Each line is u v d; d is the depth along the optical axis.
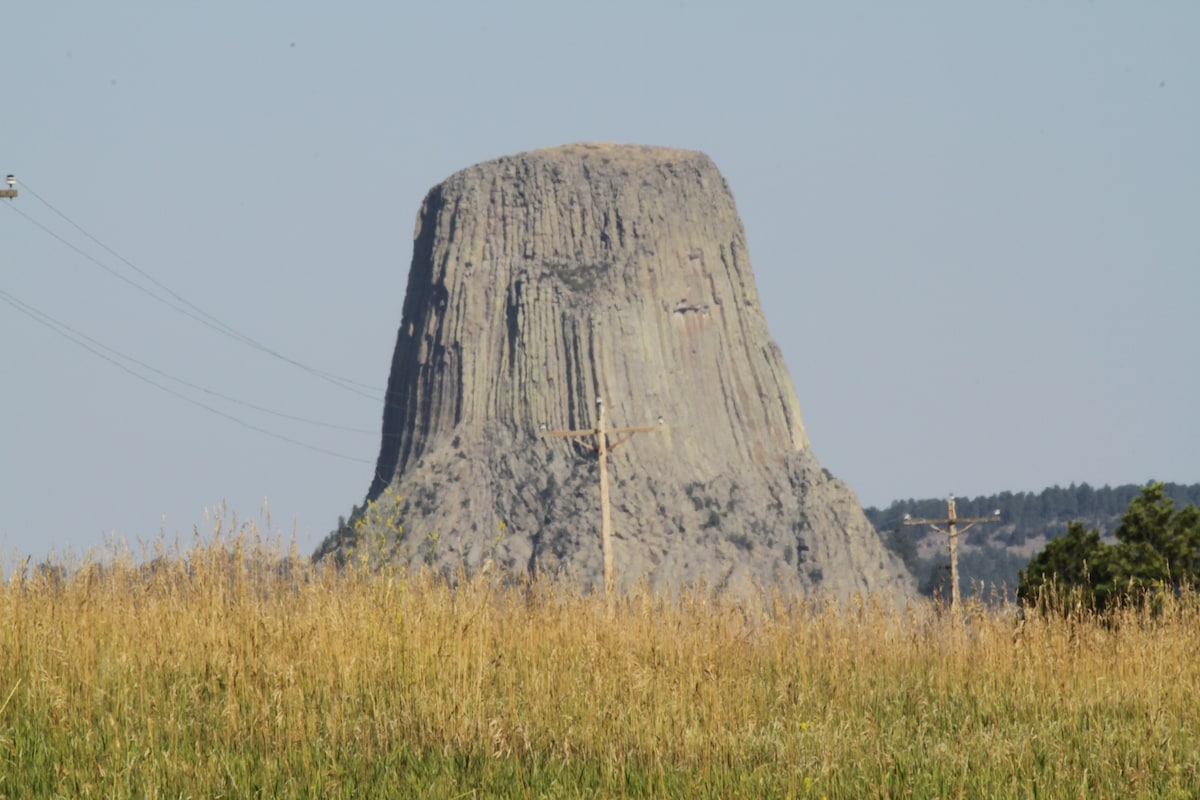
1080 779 65.94
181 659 72.00
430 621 76.62
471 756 64.56
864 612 99.31
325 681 70.81
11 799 55.25
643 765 65.31
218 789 57.09
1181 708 83.19
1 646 70.25
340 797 57.25
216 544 79.38
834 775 64.56
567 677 75.56
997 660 92.31
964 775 64.19
